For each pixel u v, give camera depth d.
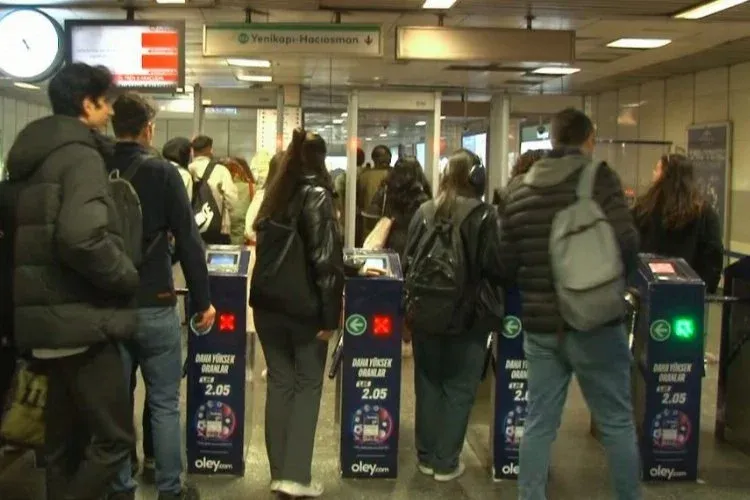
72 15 8.95
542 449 3.62
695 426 4.44
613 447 3.56
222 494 4.17
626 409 3.57
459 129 12.33
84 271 2.86
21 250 2.93
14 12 7.46
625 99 16.08
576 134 3.63
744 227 11.97
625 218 3.50
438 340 4.28
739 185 12.10
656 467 4.45
